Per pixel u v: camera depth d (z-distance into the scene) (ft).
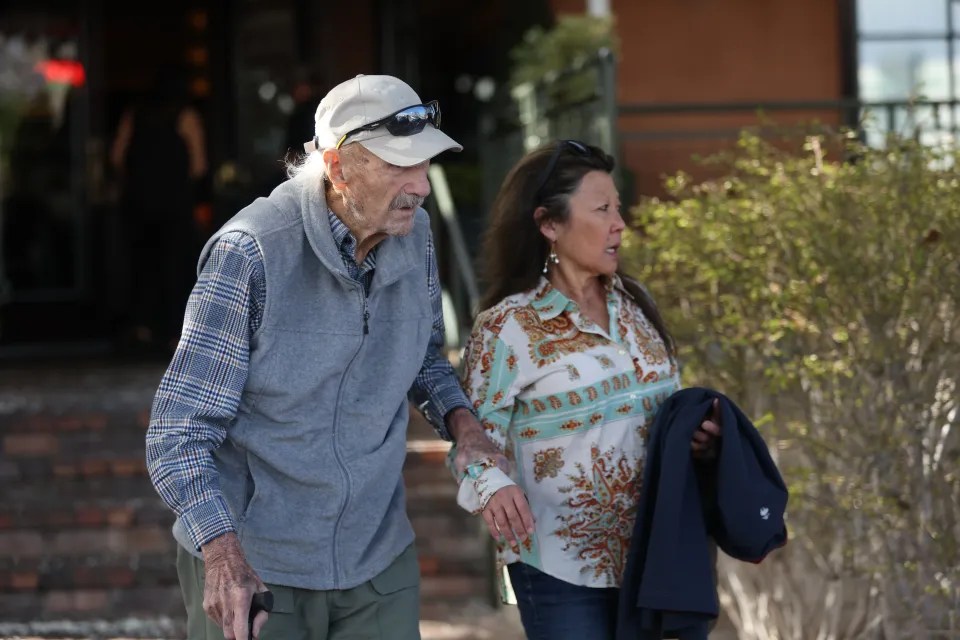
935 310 17.97
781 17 38.75
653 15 38.50
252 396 11.58
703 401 12.67
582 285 13.51
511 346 13.11
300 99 37.91
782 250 18.69
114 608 23.45
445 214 29.96
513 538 12.21
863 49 39.06
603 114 24.36
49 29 40.65
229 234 11.45
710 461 12.96
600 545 13.10
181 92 39.32
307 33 41.32
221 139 41.63
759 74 38.73
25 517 24.52
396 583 12.24
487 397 13.08
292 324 11.57
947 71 39.17
